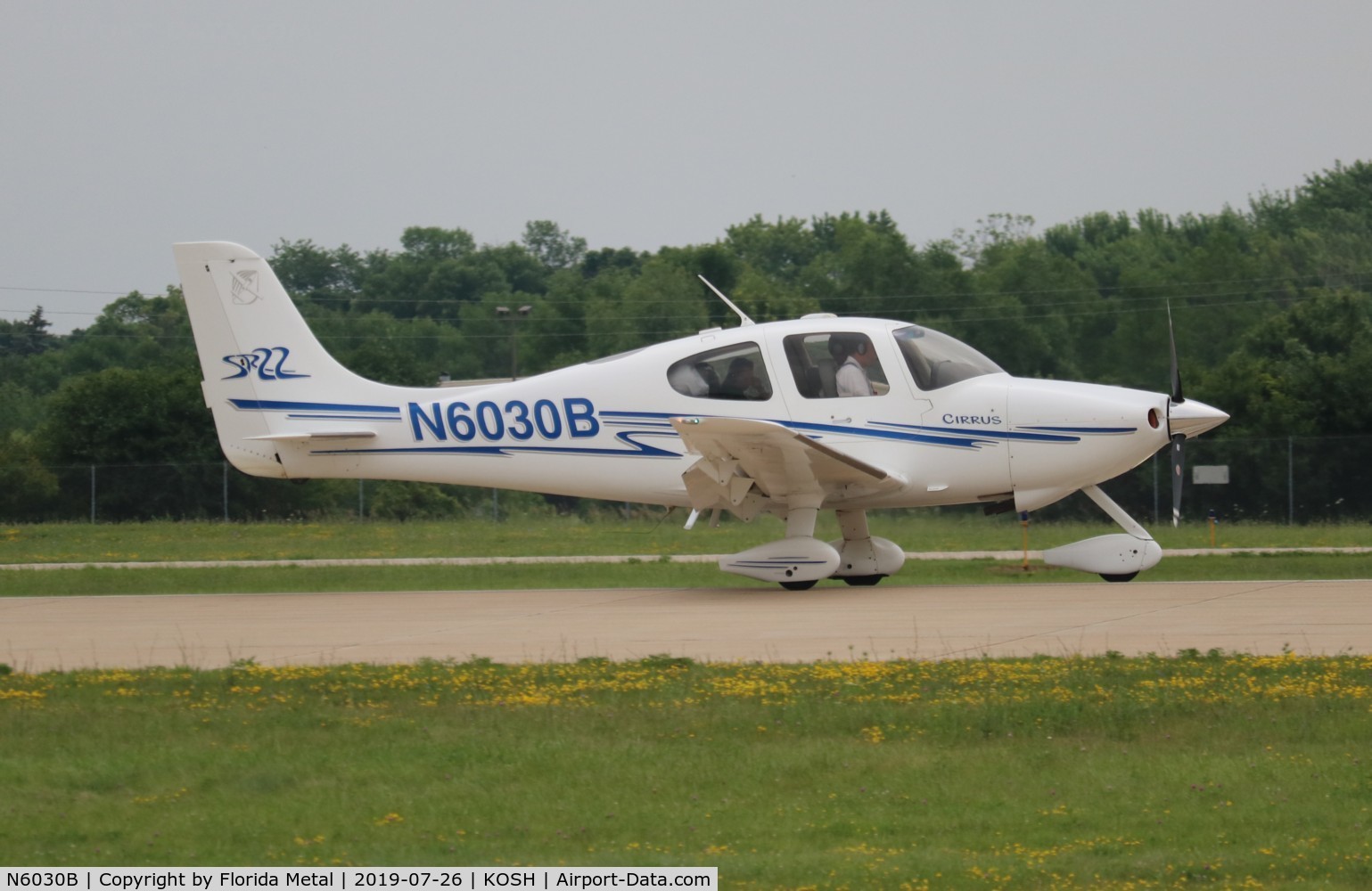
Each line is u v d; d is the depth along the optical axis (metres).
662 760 25.05
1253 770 23.78
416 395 55.44
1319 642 35.47
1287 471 103.81
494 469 54.62
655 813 22.22
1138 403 49.69
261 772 24.41
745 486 49.25
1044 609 43.00
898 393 50.16
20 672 35.31
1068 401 49.59
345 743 26.75
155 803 23.00
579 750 25.77
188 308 55.94
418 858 20.25
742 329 52.06
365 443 55.59
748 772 24.22
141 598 55.34
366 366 154.50
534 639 39.72
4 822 22.05
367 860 20.23
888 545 52.53
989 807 22.33
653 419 52.44
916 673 31.80
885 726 27.11
